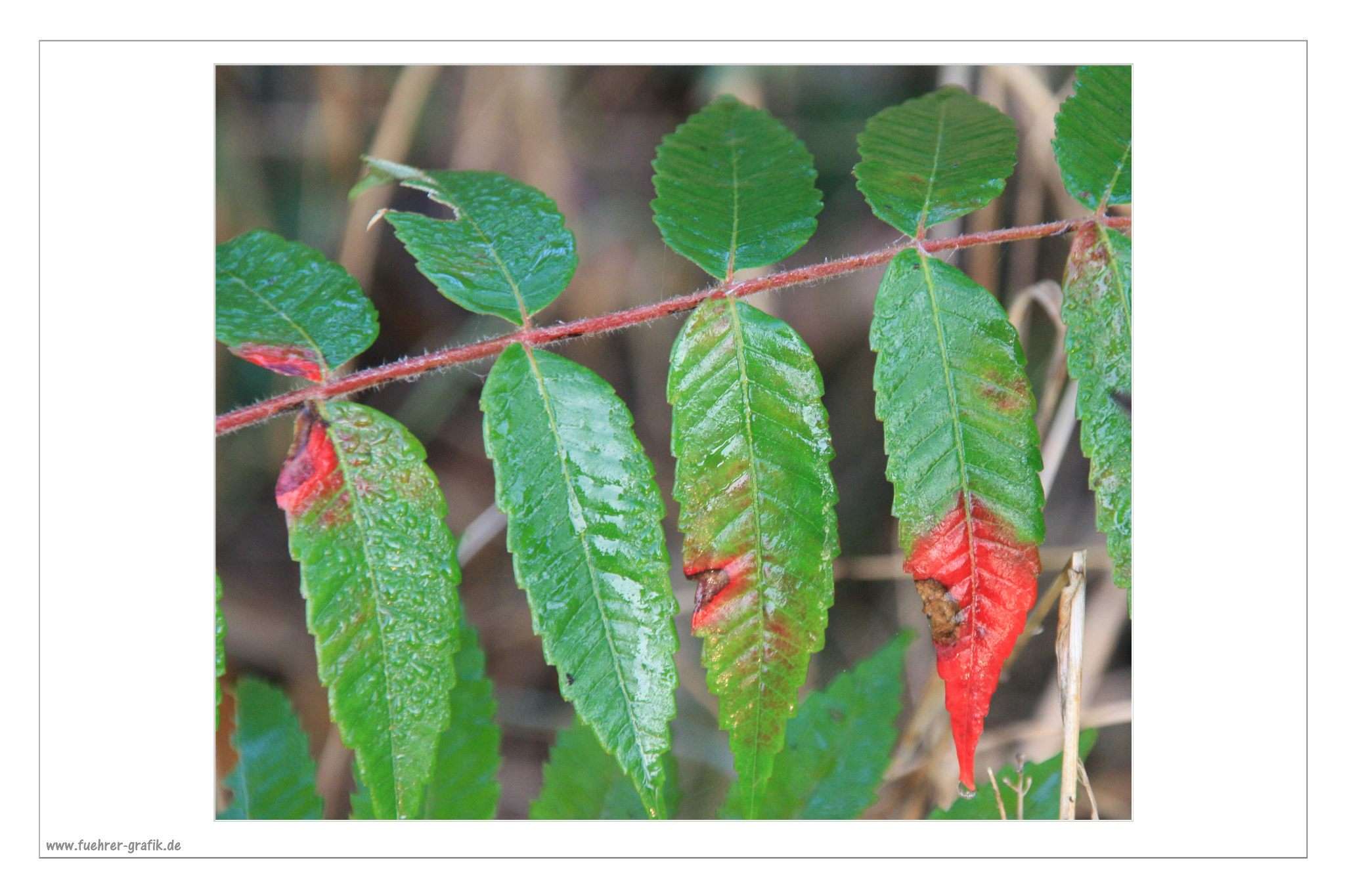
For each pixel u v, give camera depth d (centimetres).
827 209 335
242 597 314
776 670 154
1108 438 169
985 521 156
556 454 156
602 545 153
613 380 338
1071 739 188
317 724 309
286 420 318
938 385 159
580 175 344
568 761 219
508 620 330
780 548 155
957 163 169
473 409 338
